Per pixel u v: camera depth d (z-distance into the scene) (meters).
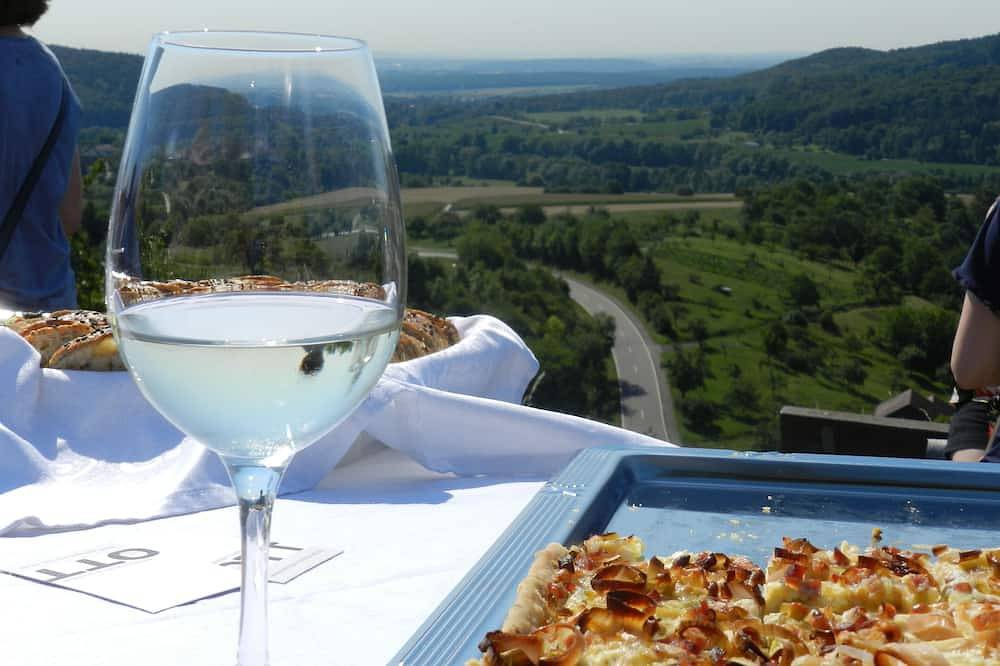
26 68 1.44
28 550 0.65
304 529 0.69
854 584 0.54
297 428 0.41
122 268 0.41
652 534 0.64
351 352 0.41
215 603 0.58
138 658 0.52
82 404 0.80
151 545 0.66
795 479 0.71
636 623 0.49
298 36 0.44
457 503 0.75
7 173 1.43
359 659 0.52
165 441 0.80
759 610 0.52
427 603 0.58
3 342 0.79
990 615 0.49
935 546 0.59
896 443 2.47
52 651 0.52
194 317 0.40
